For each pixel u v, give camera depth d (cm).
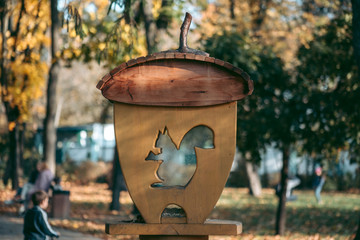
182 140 282
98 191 2752
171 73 279
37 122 4109
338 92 1191
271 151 3544
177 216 281
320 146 1199
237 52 1104
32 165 3622
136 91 278
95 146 4266
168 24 1330
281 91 1178
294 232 1348
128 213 1670
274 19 2188
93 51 1292
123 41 837
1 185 2719
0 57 1515
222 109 280
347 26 1210
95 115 4344
